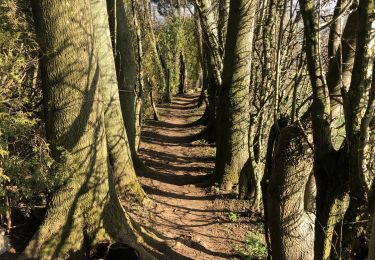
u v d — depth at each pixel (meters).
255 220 7.10
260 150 7.17
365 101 2.66
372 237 1.69
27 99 4.35
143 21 16.59
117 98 7.39
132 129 9.56
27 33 4.31
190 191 8.65
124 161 7.39
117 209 5.21
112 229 5.05
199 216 7.33
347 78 3.50
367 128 2.50
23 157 4.27
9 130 3.73
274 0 5.65
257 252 6.05
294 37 5.38
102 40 7.20
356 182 2.77
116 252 4.72
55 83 4.54
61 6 4.39
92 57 4.72
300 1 3.05
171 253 5.45
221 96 8.57
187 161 11.45
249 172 7.71
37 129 4.91
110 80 7.29
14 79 4.10
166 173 10.00
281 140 4.07
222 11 10.15
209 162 11.28
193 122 18.33
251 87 8.39
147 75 18.25
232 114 8.40
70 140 4.62
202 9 9.48
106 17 7.25
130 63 9.31
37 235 4.62
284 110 5.41
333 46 3.77
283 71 5.39
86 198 4.78
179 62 34.44
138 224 5.63
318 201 3.35
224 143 8.57
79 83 4.59
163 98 27.44
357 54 2.60
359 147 2.55
